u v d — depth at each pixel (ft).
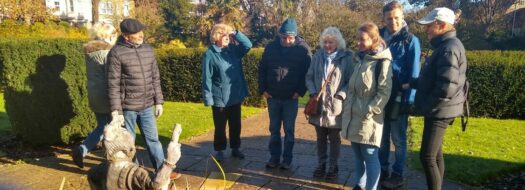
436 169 10.80
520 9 107.96
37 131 16.46
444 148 17.16
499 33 92.53
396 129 12.39
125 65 12.11
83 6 131.85
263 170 14.47
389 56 10.65
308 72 13.14
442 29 10.27
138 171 6.79
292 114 14.01
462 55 10.03
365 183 12.05
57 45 16.34
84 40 17.20
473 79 26.37
